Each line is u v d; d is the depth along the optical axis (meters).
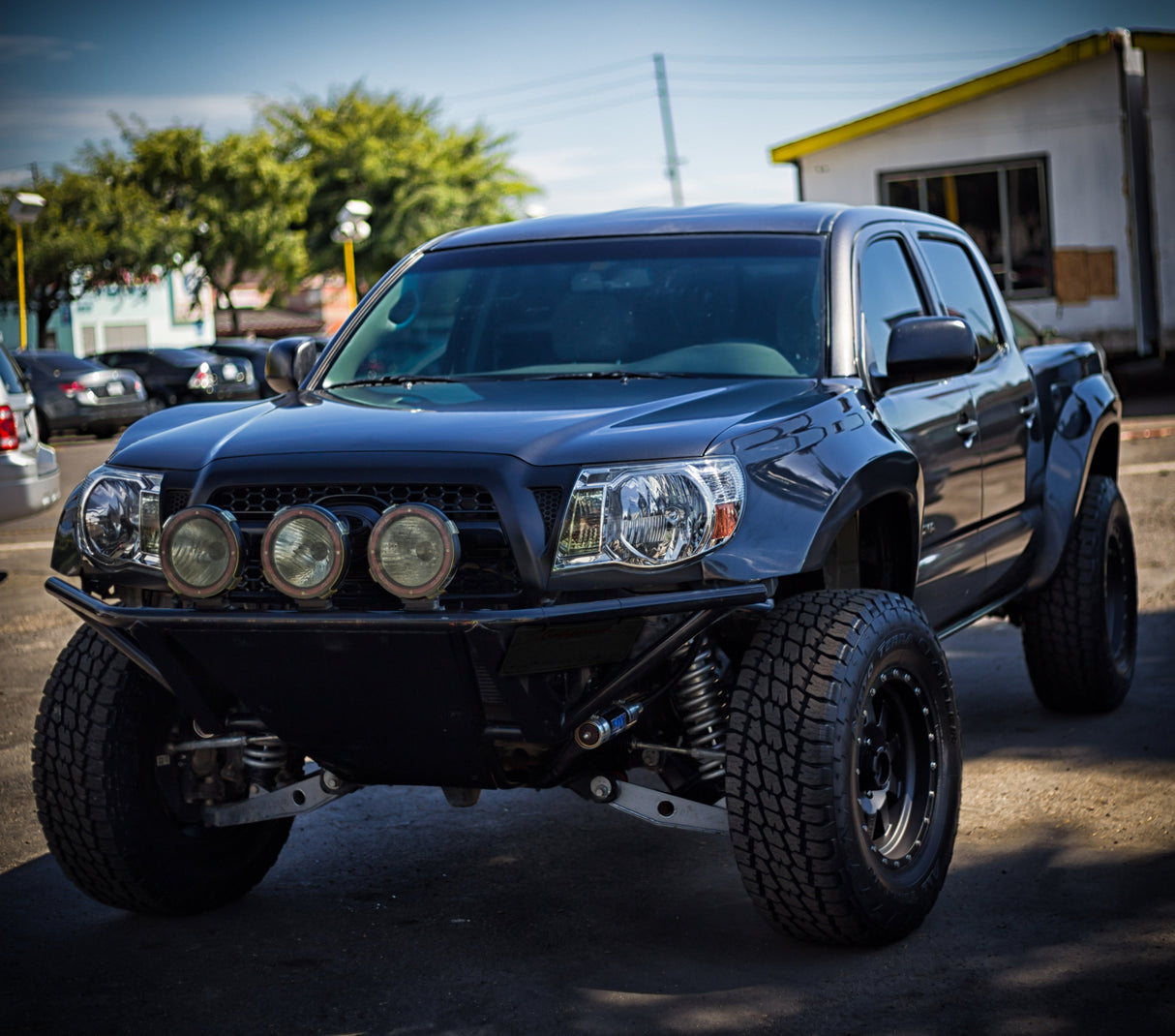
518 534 2.98
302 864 4.12
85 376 22.55
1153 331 20.81
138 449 3.45
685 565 3.02
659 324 3.98
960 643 6.85
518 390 3.69
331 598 3.07
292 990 3.22
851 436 3.50
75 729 3.50
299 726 3.18
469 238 4.55
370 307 4.38
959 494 4.33
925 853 3.45
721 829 3.25
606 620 2.95
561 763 3.17
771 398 3.52
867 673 3.20
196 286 48.47
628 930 3.52
